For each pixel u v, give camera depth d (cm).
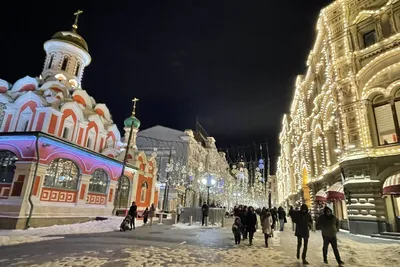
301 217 948
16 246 1037
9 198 1606
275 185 9744
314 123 2783
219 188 5131
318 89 2673
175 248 1099
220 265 812
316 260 936
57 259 812
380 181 1659
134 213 1827
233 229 1323
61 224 1806
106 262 793
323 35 2420
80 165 2027
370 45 1967
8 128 1917
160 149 4869
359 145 1798
